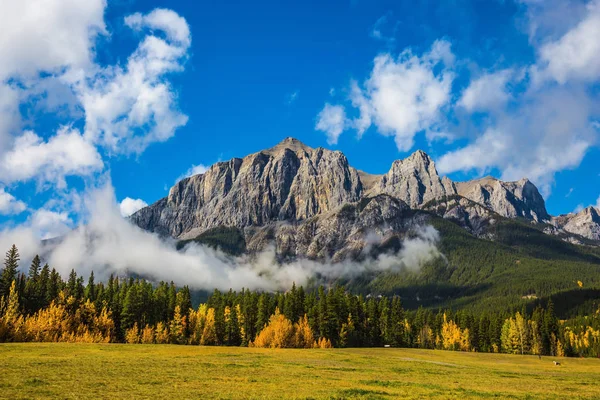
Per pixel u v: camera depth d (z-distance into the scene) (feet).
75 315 395.75
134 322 447.83
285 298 534.37
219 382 143.23
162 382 138.92
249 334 481.46
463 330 592.19
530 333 539.70
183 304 483.92
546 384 184.65
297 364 220.64
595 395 148.05
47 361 179.32
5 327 319.47
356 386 146.82
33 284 444.14
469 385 167.22
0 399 104.06
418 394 134.31
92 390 119.75
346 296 543.80
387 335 537.24
